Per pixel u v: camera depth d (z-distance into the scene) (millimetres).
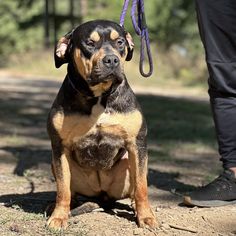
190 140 3227
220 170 2395
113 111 1470
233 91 1743
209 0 1714
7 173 2240
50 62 9680
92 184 1640
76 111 1468
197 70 9164
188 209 1718
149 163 2516
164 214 1633
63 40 1533
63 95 1490
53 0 11273
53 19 11352
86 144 1507
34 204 1759
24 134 3324
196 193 1738
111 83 1440
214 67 1739
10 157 2594
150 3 10852
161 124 3875
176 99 6062
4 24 11656
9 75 8781
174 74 9070
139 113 1498
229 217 1609
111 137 1502
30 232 1468
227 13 1696
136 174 1521
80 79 1456
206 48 1752
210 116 4539
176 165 2492
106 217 1604
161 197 1888
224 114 1757
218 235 1479
